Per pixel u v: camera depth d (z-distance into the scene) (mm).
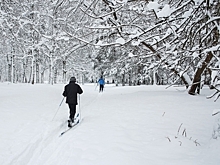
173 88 17391
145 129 5602
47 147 5141
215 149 3631
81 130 5812
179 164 3482
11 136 5605
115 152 4125
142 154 4012
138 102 9578
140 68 7074
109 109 8703
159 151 4145
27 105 9664
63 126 7004
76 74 42125
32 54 23422
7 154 4594
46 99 11898
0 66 40594
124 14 5703
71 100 7367
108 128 5848
